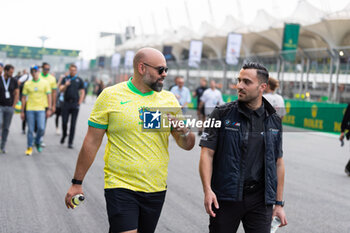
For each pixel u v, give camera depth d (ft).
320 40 119.85
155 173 8.71
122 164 8.58
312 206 18.03
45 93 28.45
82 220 15.10
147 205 8.73
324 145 40.60
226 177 8.66
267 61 68.59
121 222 8.38
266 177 8.70
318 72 58.70
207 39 147.84
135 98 8.73
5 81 27.71
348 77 53.36
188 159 28.99
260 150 8.78
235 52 77.97
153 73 8.57
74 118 31.63
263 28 118.01
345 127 26.11
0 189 18.99
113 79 151.84
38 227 14.23
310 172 26.07
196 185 20.99
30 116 28.09
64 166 24.67
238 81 8.89
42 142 31.63
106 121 8.77
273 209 9.25
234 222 8.78
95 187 19.86
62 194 18.51
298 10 102.83
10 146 31.53
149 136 8.66
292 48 77.00
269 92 23.07
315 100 58.90
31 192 18.67
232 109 8.86
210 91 40.32
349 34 96.02
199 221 15.38
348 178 24.61
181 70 95.35
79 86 31.73
